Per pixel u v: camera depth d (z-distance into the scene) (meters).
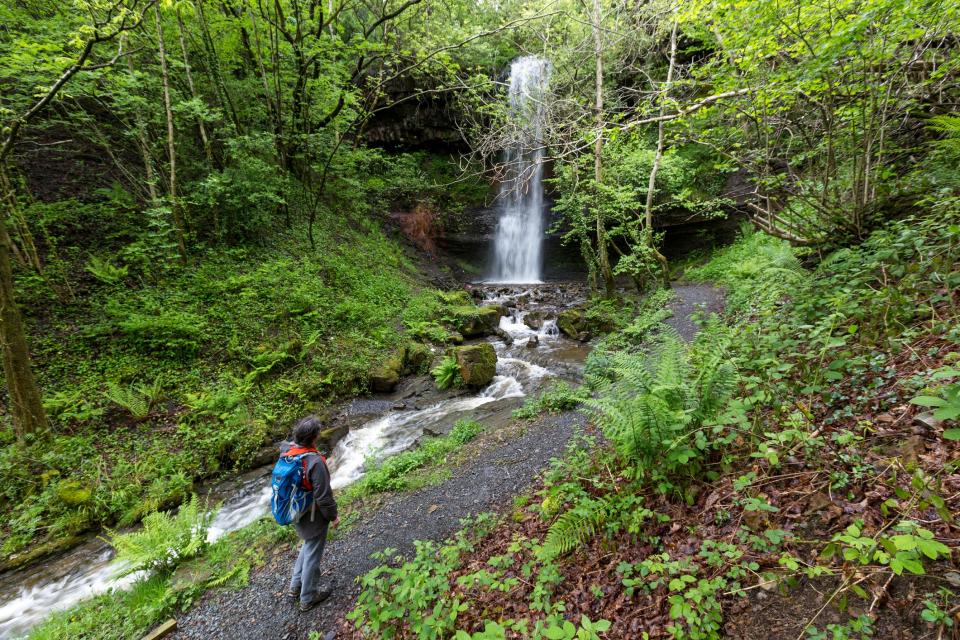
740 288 8.54
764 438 3.15
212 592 4.29
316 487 3.60
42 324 8.03
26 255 8.79
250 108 13.63
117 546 4.55
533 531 3.83
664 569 2.63
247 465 7.31
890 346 3.28
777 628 2.04
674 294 12.13
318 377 9.53
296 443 3.71
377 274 15.57
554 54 12.88
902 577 1.95
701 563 2.54
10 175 9.61
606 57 12.04
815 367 3.58
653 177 12.34
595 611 2.65
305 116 14.63
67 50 8.49
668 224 17.41
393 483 5.74
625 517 3.18
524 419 7.02
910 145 5.84
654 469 3.30
